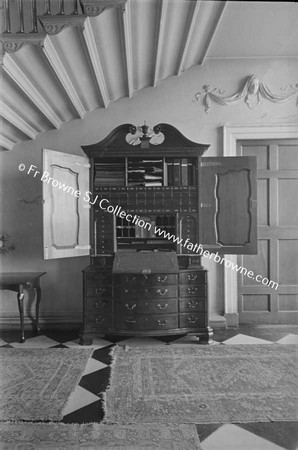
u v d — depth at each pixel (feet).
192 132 15.49
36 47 9.34
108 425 8.15
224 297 15.48
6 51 9.13
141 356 12.03
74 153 15.52
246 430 7.94
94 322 13.23
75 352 12.44
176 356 12.01
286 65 15.30
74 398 9.36
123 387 9.83
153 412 8.63
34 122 14.29
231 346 12.98
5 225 15.67
